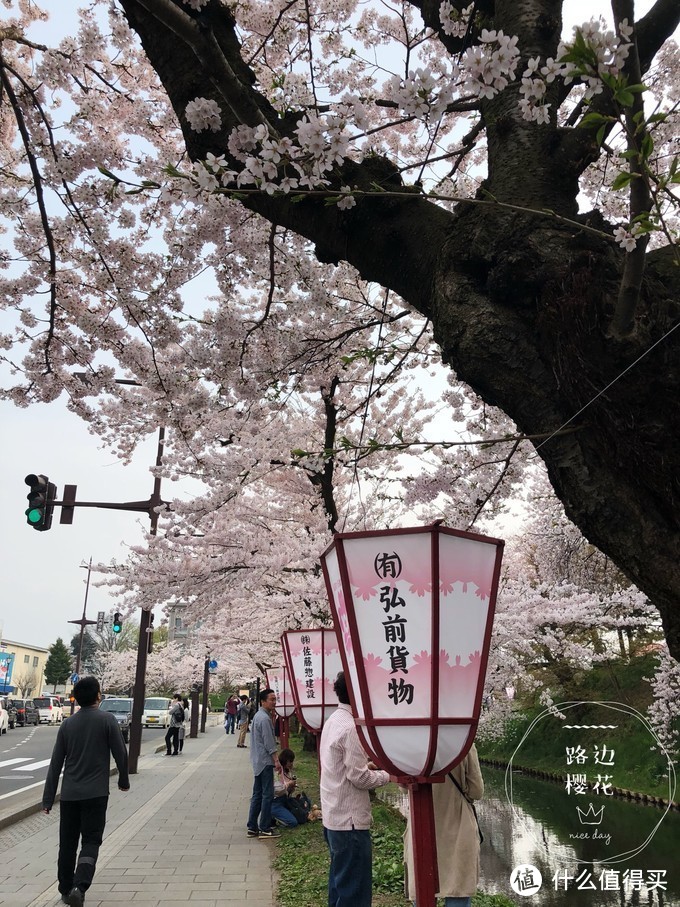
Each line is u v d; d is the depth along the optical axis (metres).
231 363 6.53
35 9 7.77
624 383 2.04
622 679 16.39
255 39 6.82
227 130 3.12
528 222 2.48
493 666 11.34
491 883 7.61
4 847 7.07
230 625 14.43
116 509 12.92
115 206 6.10
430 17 3.82
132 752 14.09
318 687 6.77
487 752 17.81
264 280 7.41
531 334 2.41
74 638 78.50
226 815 9.07
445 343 2.61
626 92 1.63
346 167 3.04
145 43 3.36
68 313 6.80
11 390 6.93
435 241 2.87
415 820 2.38
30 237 6.54
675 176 1.69
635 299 1.95
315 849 6.72
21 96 5.94
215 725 40.47
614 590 15.58
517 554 20.05
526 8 3.02
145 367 6.76
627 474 2.08
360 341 8.35
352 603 2.51
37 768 16.31
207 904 5.02
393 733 2.40
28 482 9.59
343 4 6.68
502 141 2.85
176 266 6.27
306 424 11.56
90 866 4.64
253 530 11.58
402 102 2.37
